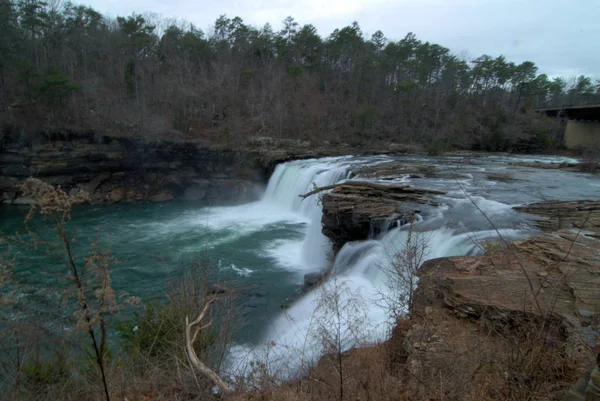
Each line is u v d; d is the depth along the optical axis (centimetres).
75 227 2144
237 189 3222
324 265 1520
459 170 2538
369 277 1146
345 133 4572
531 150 4912
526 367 394
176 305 659
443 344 532
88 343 566
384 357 539
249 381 477
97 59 4594
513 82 6675
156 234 2009
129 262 1536
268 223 2261
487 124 5238
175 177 3216
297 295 1207
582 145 4800
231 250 1725
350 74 5709
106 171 3041
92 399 427
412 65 6034
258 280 1355
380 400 402
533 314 552
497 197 1650
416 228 1208
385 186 1653
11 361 455
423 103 5231
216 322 683
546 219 1241
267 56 5956
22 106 3047
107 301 299
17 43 3428
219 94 4288
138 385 460
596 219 1198
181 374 476
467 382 394
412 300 684
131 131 3148
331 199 1565
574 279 665
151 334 607
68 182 2906
